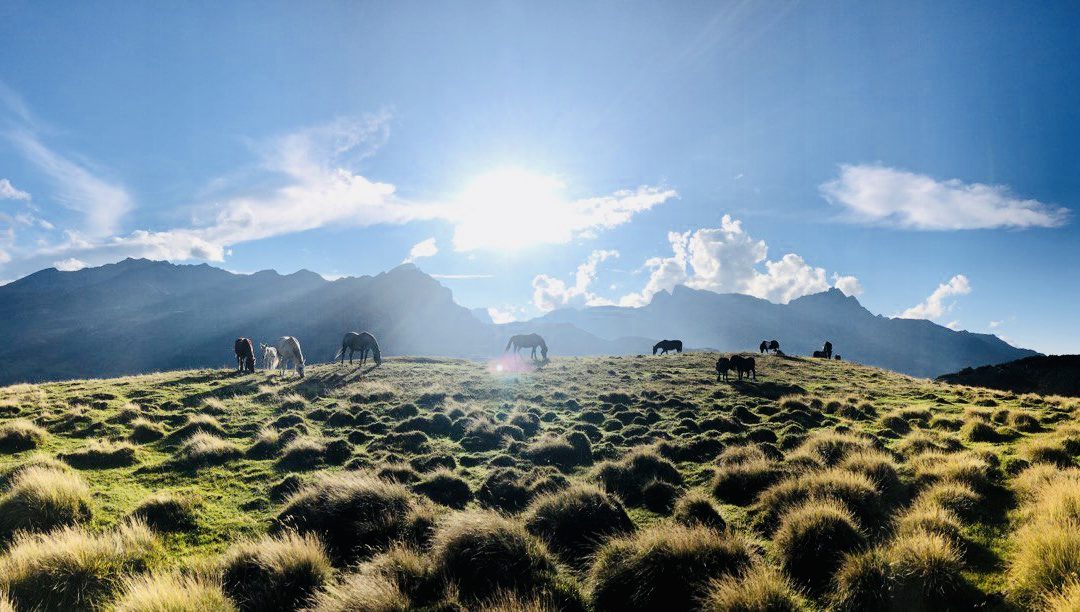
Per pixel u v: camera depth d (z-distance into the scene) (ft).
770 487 36.06
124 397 74.33
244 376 98.78
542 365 144.05
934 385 105.60
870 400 83.71
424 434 60.29
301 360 102.32
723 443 55.06
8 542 27.25
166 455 48.88
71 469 41.19
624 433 64.39
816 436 50.37
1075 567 19.61
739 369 114.01
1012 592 20.61
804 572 24.75
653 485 39.91
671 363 146.92
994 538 26.03
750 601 20.59
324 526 31.48
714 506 34.04
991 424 54.85
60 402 67.05
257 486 41.11
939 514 27.55
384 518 31.76
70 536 25.25
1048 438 44.68
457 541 26.25
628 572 24.09
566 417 75.82
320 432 61.41
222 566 25.00
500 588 23.26
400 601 21.62
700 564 24.11
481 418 69.00
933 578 21.45
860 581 21.86
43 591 21.88
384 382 99.76
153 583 21.93
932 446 46.03
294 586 23.73
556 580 24.94
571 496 33.99
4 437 47.34
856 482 32.94
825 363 154.61
